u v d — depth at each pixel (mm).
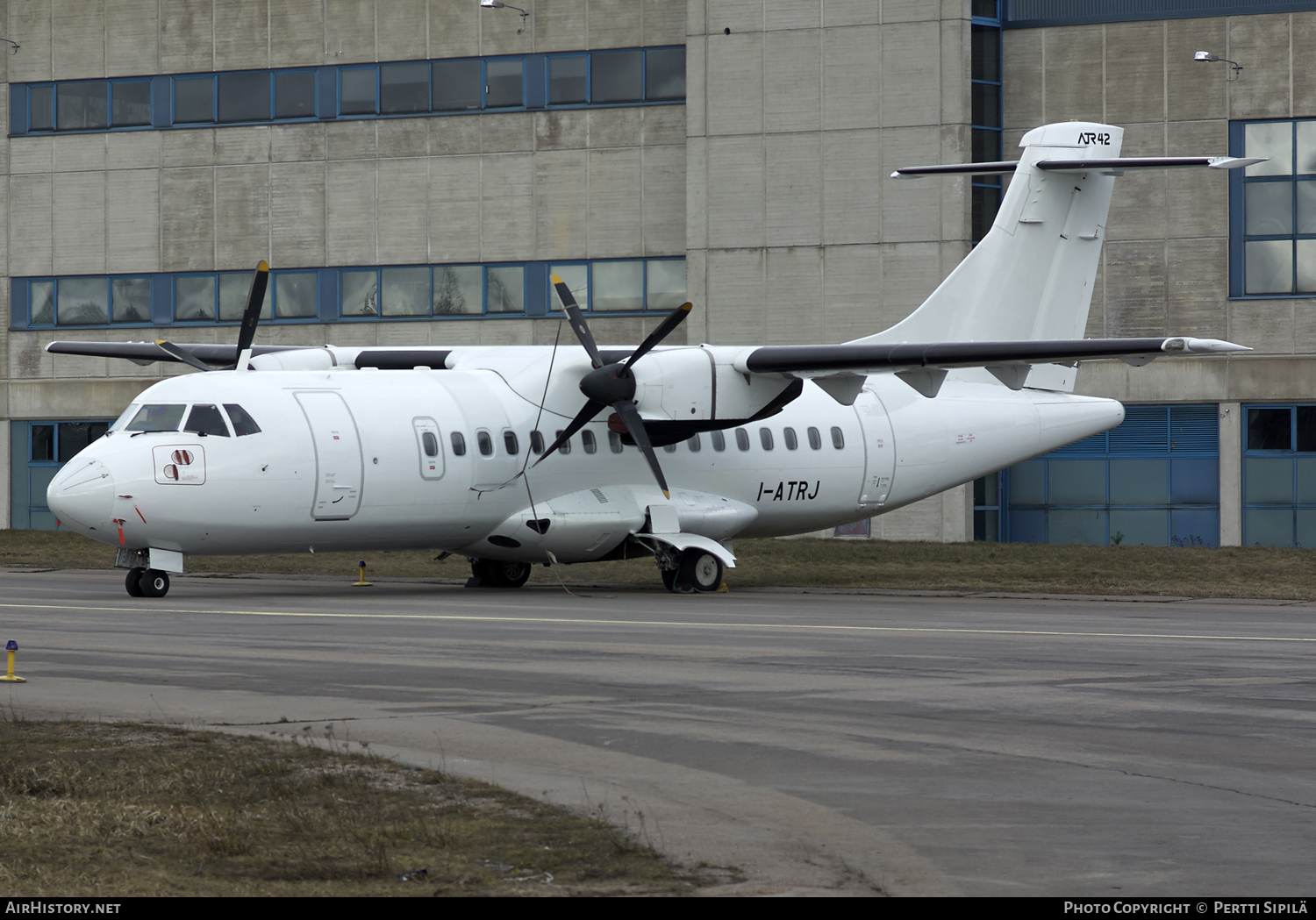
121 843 22234
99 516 59844
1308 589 74938
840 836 22797
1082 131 79000
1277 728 31891
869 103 111500
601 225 120000
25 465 129500
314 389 65500
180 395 63156
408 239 123188
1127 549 100875
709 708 34062
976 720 32719
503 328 121875
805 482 76938
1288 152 111125
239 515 62062
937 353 65688
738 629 51312
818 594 71500
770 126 113375
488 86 121562
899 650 45219
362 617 54219
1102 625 53938
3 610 56531
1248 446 111875
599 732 30953
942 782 26500
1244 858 21625
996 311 77875
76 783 25938
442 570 88312
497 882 20266
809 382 79750
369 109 123562
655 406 68375
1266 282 111688
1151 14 112875
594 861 21281
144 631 48750
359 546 66875
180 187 127062
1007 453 82062
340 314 124688
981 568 88562
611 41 119125
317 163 124562
